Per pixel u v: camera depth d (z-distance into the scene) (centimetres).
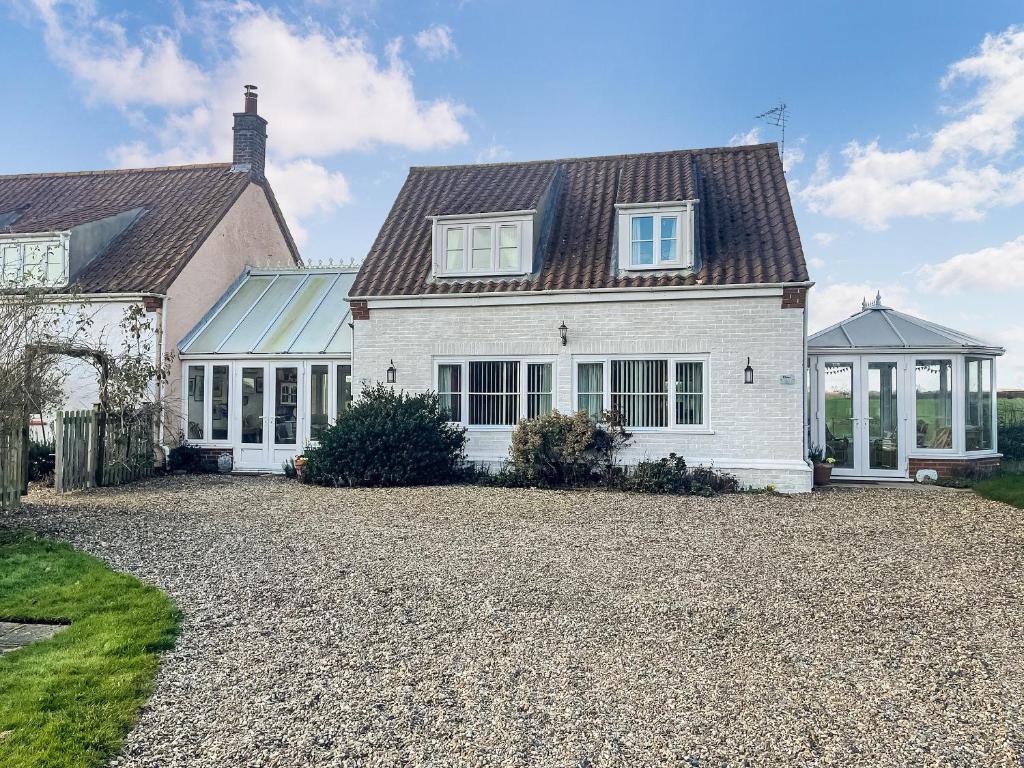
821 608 617
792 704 424
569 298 1483
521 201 1609
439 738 378
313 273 2031
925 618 593
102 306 1689
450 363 1555
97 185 2172
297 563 763
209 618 581
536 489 1344
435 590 664
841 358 1577
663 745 372
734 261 1459
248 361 1716
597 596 647
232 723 395
